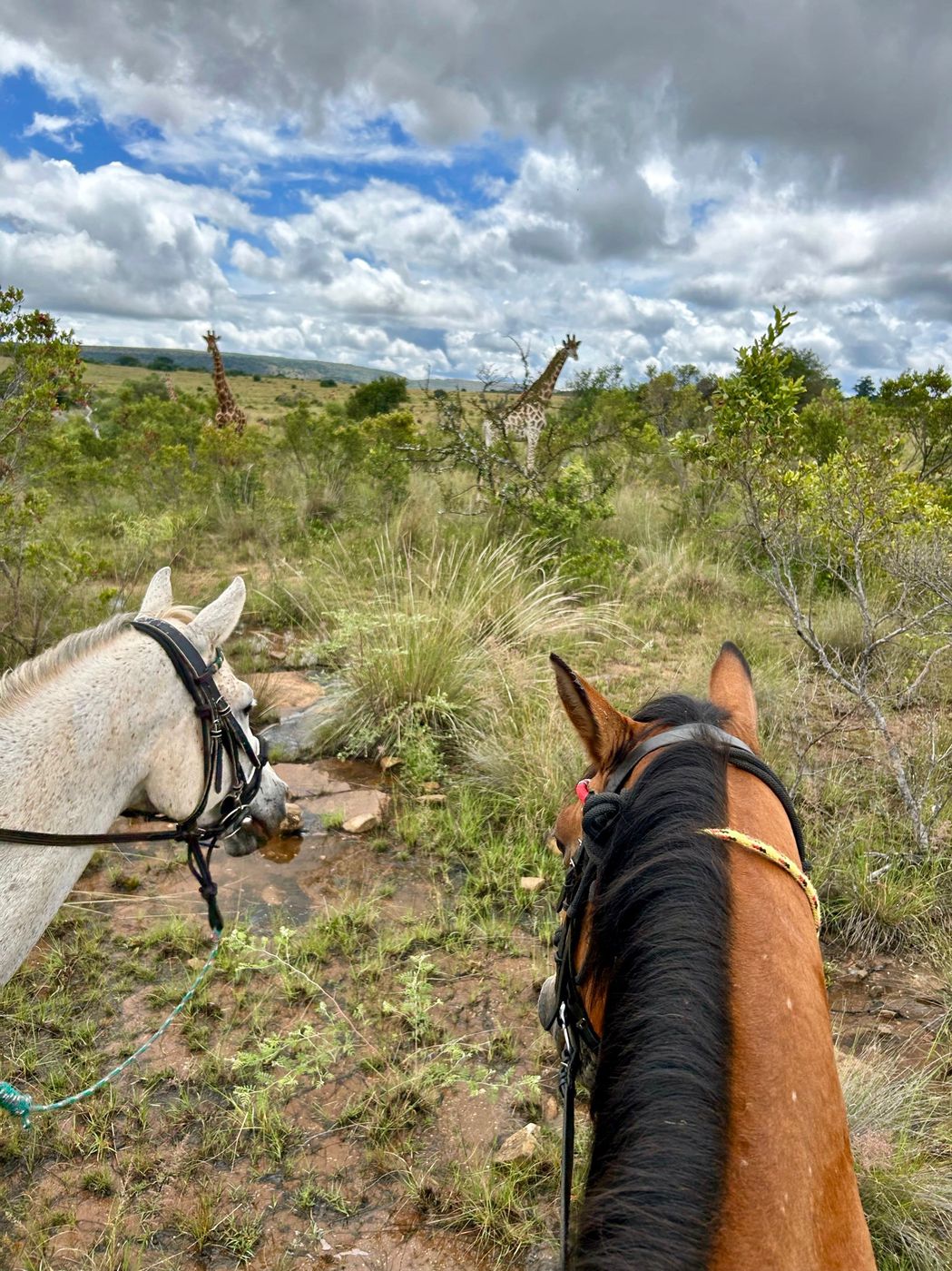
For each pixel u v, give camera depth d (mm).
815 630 7492
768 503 5531
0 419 6527
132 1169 2801
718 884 1316
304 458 15062
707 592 8930
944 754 5047
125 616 2535
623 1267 976
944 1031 3354
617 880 1420
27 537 7250
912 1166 2633
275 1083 2959
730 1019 1171
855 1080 2896
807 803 4883
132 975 3691
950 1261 2430
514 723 5609
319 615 8305
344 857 4680
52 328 6395
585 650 7375
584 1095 2869
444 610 6734
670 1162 1040
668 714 1750
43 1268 2482
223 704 2545
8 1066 3203
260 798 2842
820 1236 1048
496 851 4570
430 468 12836
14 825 2107
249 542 11117
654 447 15414
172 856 4637
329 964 3799
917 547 5535
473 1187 2715
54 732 2193
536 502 9750
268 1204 2711
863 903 4027
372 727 5918
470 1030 3418
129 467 14055
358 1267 2523
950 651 6336
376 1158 2852
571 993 1738
